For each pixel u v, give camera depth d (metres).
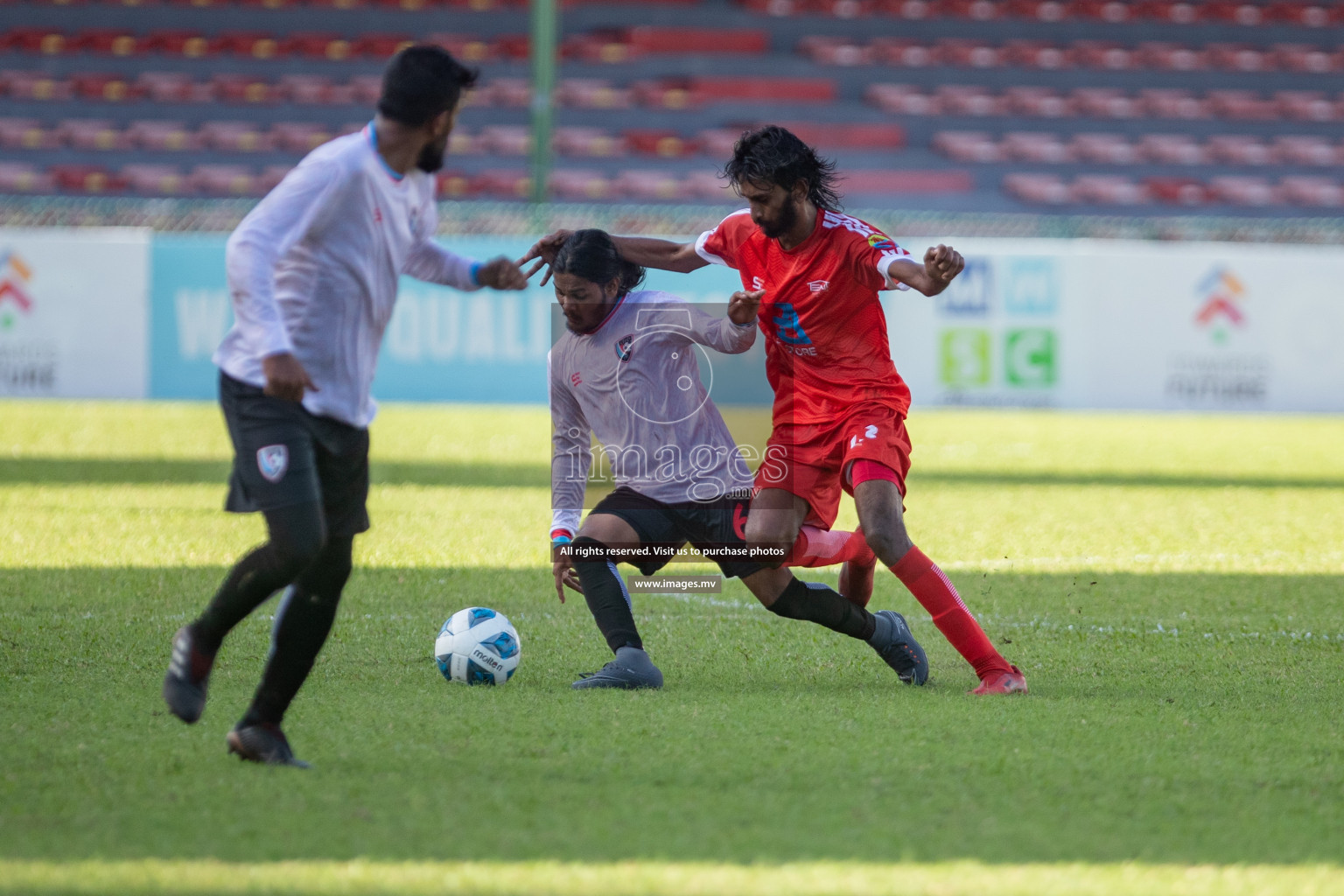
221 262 55.09
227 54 86.94
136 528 28.75
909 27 91.94
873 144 84.06
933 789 12.15
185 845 10.44
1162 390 58.75
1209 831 11.20
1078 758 13.23
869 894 9.70
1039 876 10.11
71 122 81.31
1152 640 19.83
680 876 9.98
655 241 17.95
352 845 10.50
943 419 57.47
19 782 11.93
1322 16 94.00
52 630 18.89
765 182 15.97
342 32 88.38
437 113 11.82
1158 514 34.19
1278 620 21.62
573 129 83.44
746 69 87.88
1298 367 59.34
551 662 17.83
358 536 28.55
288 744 12.74
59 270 54.53
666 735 13.87
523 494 35.91
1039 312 58.25
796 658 18.34
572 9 91.38
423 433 49.72
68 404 56.47
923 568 16.12
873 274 15.93
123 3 87.38
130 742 13.27
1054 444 50.12
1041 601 23.08
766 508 16.59
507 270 13.28
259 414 11.68
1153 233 61.66
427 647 18.52
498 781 12.20
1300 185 80.94
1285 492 38.72
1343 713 15.37
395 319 56.84
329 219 11.63
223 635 12.02
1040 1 93.00
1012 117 85.69
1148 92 89.12
